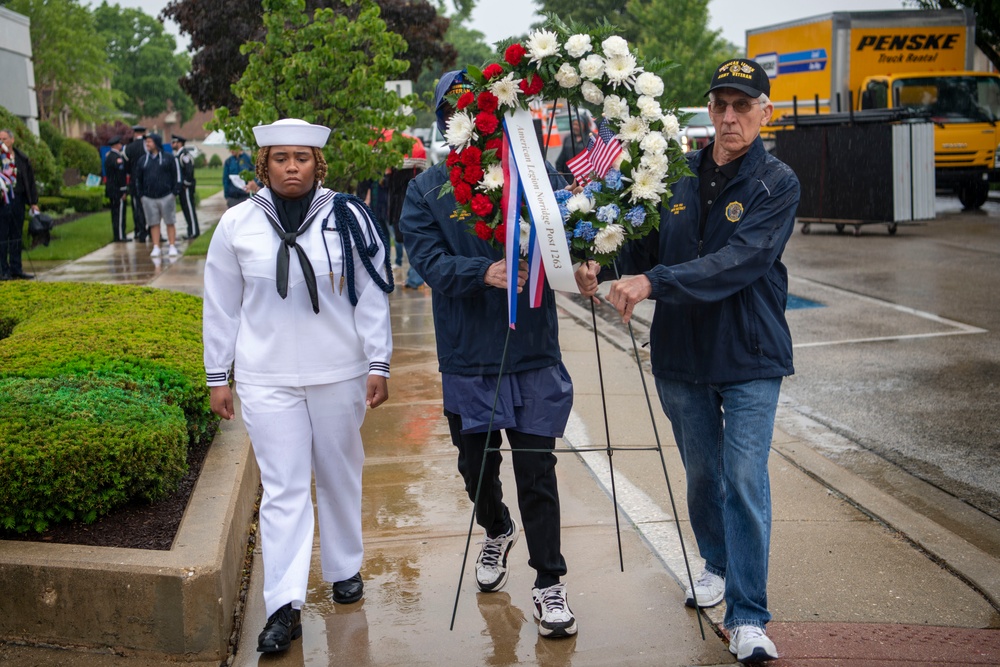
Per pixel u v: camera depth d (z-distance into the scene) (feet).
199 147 335.06
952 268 42.86
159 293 25.98
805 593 13.23
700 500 12.61
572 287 11.23
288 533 11.85
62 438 12.94
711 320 11.65
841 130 55.21
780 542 14.92
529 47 11.53
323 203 12.09
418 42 76.79
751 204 11.41
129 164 60.49
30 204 43.75
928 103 67.26
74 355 17.60
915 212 54.54
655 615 12.58
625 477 17.71
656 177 11.28
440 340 12.30
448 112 12.45
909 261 45.11
